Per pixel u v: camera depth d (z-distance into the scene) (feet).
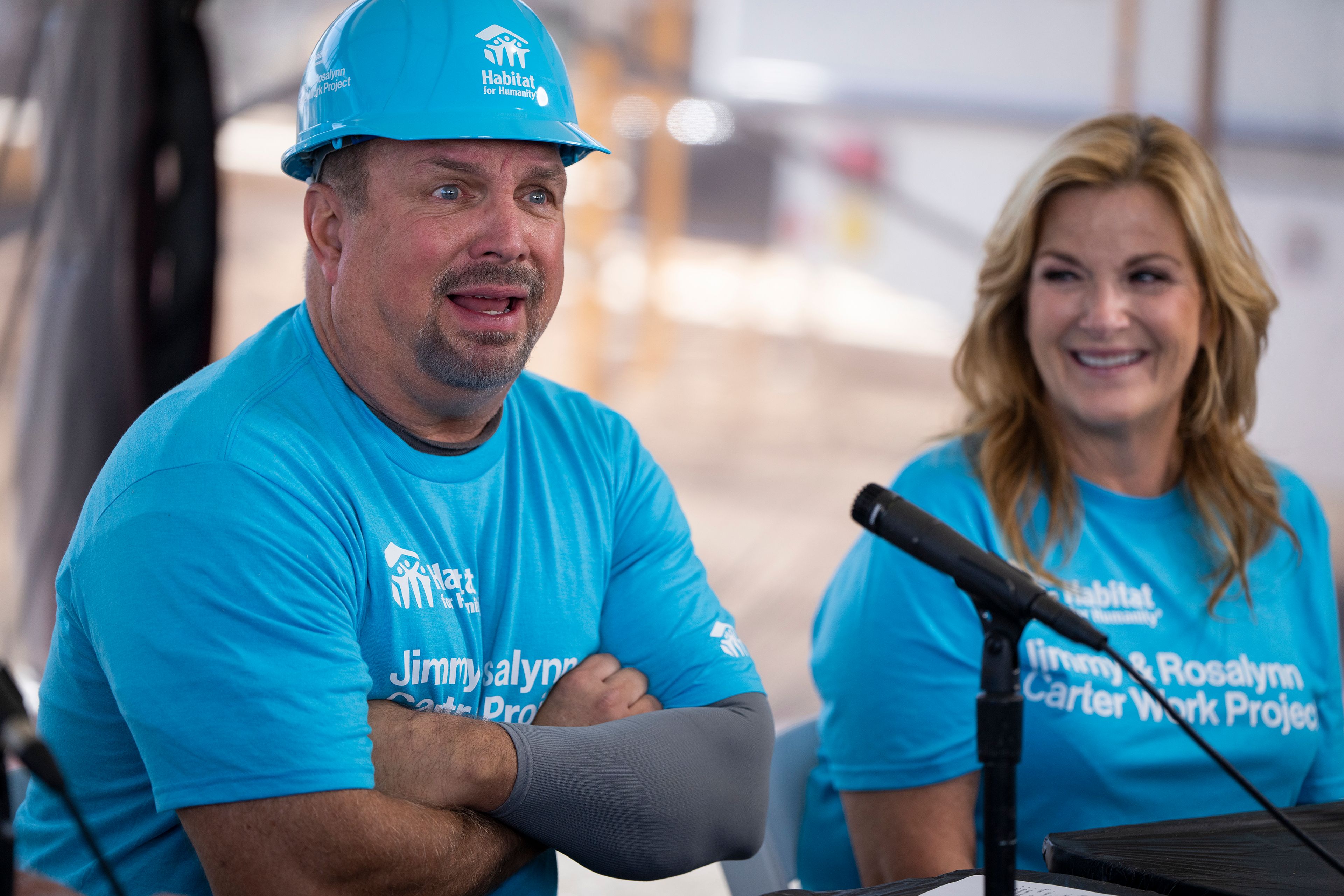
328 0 21.04
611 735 8.16
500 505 8.77
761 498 27.25
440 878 7.36
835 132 26.76
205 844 7.11
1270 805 6.34
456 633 8.36
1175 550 11.21
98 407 17.99
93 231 17.79
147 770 7.35
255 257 21.44
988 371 11.64
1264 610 11.18
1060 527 11.00
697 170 26.78
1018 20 25.76
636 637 9.29
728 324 27.76
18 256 17.89
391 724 7.71
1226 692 10.78
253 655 7.17
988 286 11.59
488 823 7.67
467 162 7.92
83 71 17.61
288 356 8.36
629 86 26.14
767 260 27.45
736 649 9.39
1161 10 25.27
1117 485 11.46
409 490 8.29
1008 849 6.17
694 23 26.02
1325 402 26.14
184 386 8.18
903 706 10.28
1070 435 11.43
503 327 8.11
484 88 7.98
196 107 17.83
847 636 10.68
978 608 6.34
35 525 18.26
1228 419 11.52
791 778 11.23
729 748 8.63
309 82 8.29
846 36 26.22
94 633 7.39
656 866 8.20
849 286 27.48
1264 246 25.80
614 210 26.96
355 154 8.00
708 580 9.86
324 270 8.37
